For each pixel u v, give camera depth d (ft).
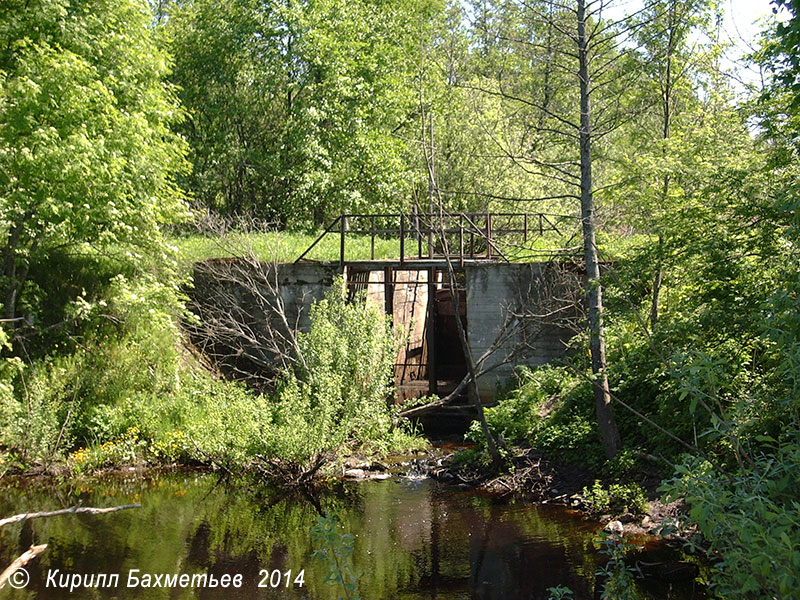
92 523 39.04
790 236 24.58
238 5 99.45
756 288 34.27
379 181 96.37
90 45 57.16
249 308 69.05
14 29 53.72
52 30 56.13
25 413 49.42
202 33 105.29
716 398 18.92
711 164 40.37
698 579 30.45
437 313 90.43
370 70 100.48
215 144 104.27
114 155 52.85
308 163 96.32
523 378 60.85
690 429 40.24
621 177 54.70
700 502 15.90
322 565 33.35
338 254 76.89
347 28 100.12
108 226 56.08
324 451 48.62
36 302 58.39
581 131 42.09
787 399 19.63
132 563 33.30
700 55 50.06
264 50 98.99
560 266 62.85
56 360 55.88
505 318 64.54
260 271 66.80
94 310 58.18
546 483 44.93
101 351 58.23
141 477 48.65
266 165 101.04
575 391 50.96
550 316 63.31
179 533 37.65
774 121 36.14
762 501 15.67
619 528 36.60
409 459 54.13
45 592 29.91
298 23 96.78
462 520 39.75
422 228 76.43
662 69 51.16
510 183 87.15
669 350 36.65
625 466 41.63
